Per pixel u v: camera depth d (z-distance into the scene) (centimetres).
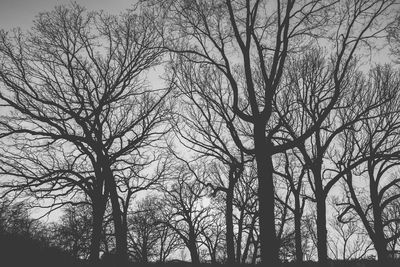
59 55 2458
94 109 2447
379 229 2559
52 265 2189
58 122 2414
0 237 2158
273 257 1321
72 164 2367
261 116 1479
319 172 2159
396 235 2502
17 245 2155
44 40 2438
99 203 2364
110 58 2555
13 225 2256
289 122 2203
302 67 2134
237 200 2814
